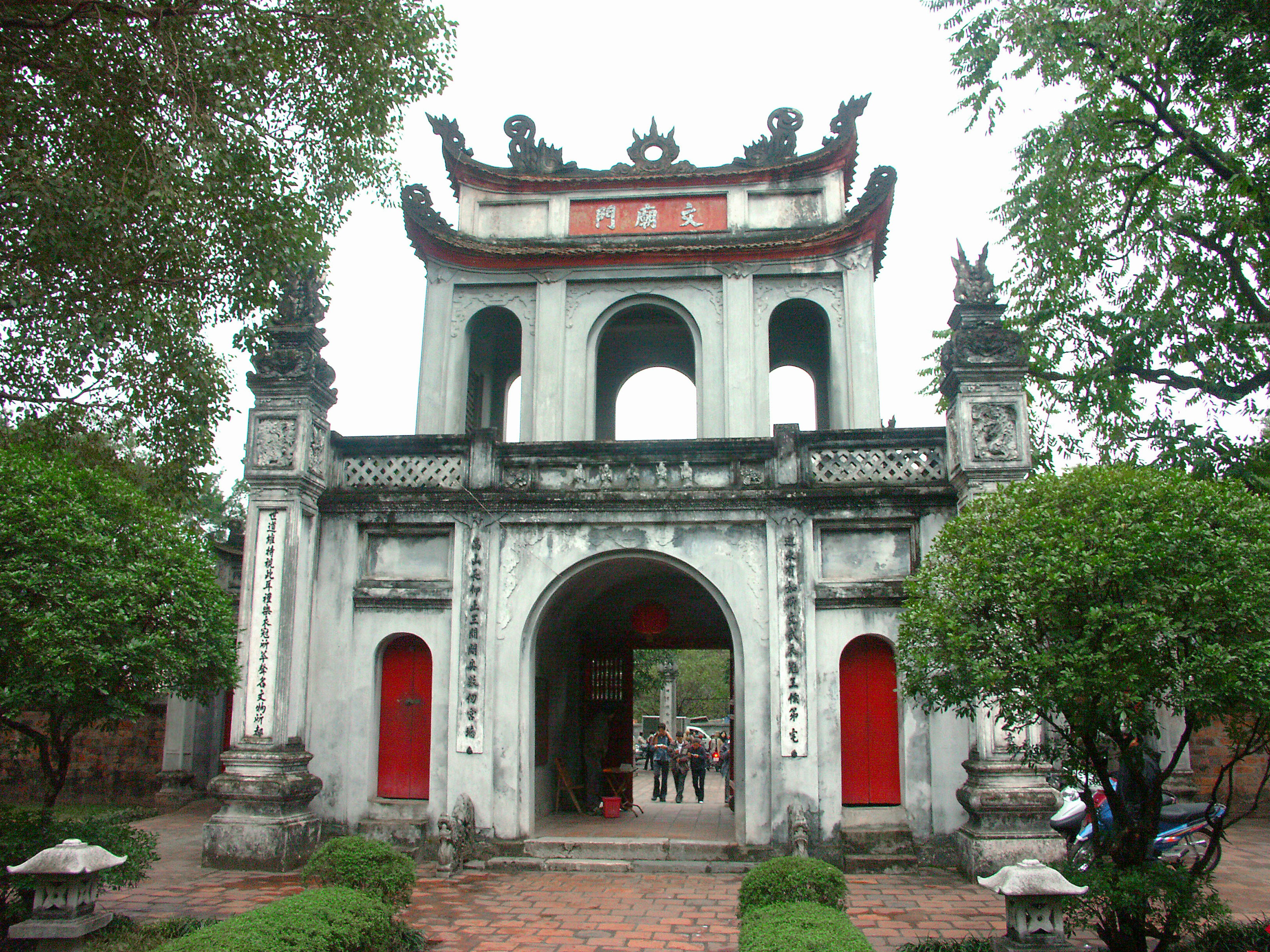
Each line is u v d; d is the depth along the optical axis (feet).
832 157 51.88
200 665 27.09
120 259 39.60
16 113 36.50
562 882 33.99
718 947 25.73
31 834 25.50
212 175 39.55
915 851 35.58
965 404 36.29
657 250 50.70
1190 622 19.57
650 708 148.36
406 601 39.65
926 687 24.72
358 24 41.37
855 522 38.22
